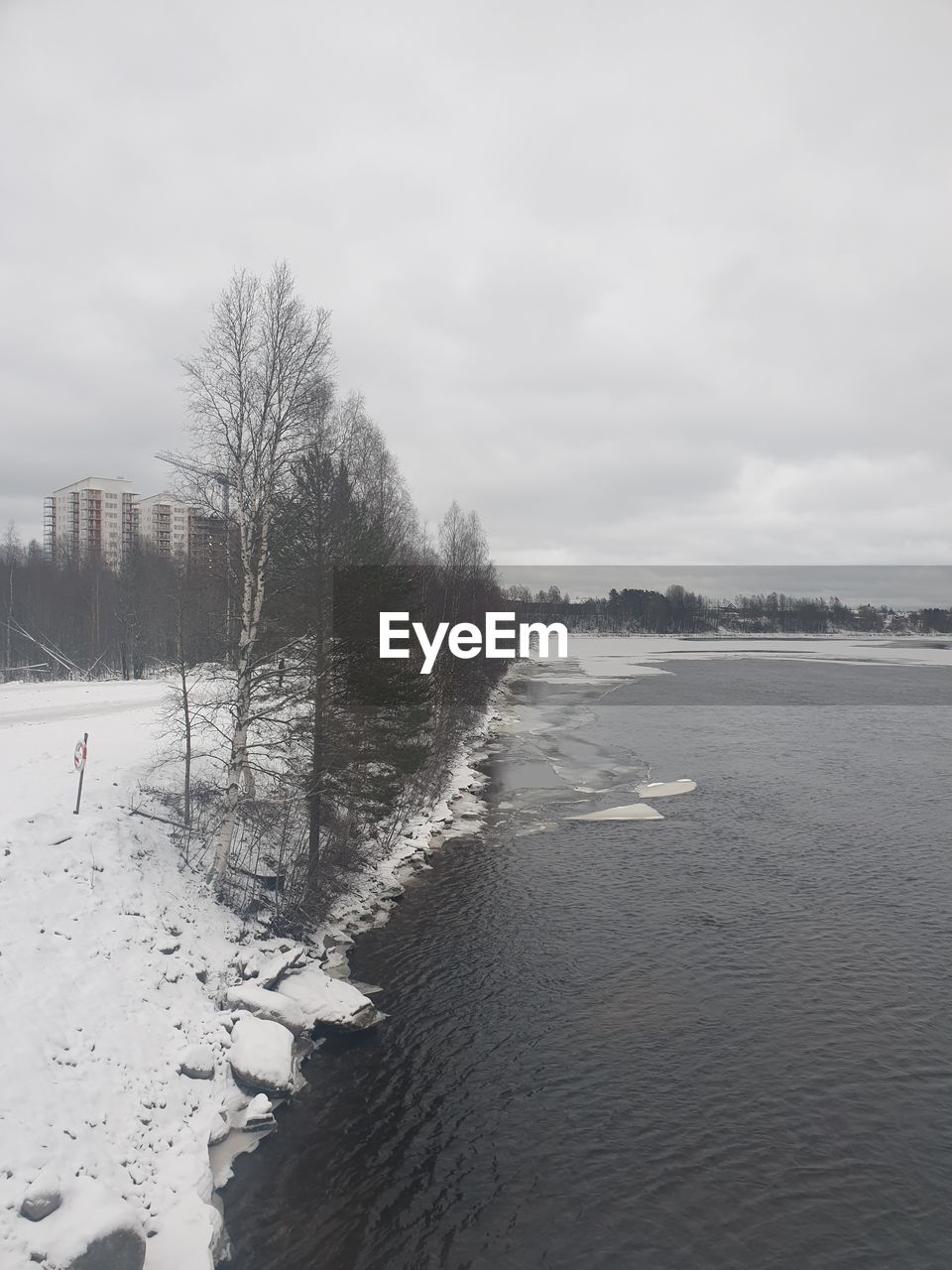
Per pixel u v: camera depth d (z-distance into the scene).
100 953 17.00
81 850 19.50
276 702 24.25
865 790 43.06
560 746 56.91
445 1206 13.83
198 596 26.03
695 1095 16.88
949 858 31.42
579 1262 12.73
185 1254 11.77
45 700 43.91
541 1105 16.56
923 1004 20.38
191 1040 16.50
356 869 27.23
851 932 24.64
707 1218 13.63
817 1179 14.53
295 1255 12.73
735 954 23.17
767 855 32.00
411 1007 20.41
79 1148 12.64
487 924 25.48
